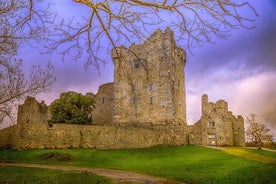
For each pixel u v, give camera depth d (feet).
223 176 106.73
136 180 98.37
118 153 165.48
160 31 236.63
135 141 187.32
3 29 48.16
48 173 99.66
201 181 101.65
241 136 234.17
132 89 235.81
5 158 137.90
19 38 49.42
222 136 217.15
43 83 56.08
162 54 232.12
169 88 225.15
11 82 54.08
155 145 193.77
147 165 135.54
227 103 228.02
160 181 98.48
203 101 223.10
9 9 44.32
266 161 137.90
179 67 242.37
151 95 229.04
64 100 217.36
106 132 180.96
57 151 156.66
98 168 124.88
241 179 102.01
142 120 227.61
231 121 229.25
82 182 89.86
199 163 134.21
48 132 167.22
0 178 88.69
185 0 30.45
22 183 85.15
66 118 212.02
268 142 239.71
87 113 218.59
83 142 173.88
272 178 100.37
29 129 163.12
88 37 33.63
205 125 218.38
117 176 105.19
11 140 162.81
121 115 234.58
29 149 159.63
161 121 221.87
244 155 156.15
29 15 33.76
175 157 157.58
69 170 110.32
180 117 231.50
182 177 106.93
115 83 240.32
